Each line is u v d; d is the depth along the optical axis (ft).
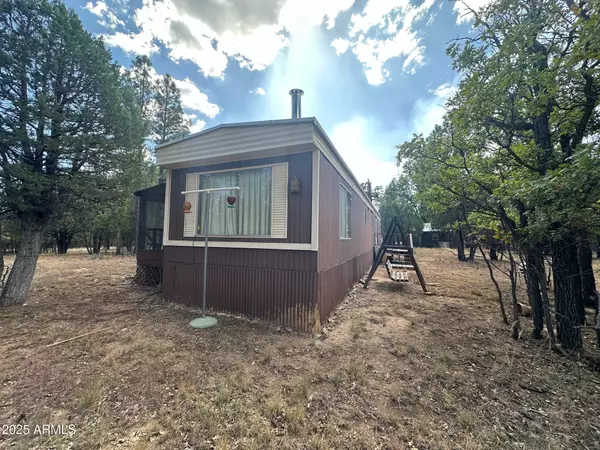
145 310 14.97
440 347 10.64
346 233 19.42
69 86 15.71
